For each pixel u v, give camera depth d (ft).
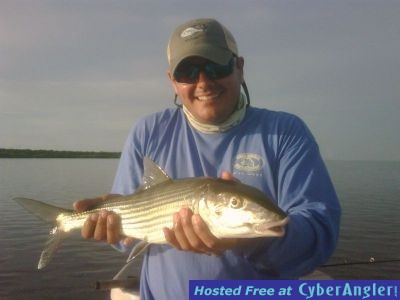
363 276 10.27
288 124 2.87
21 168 67.00
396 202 25.14
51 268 10.83
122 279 5.03
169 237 2.48
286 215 2.35
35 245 13.32
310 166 2.73
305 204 2.61
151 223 2.89
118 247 3.28
